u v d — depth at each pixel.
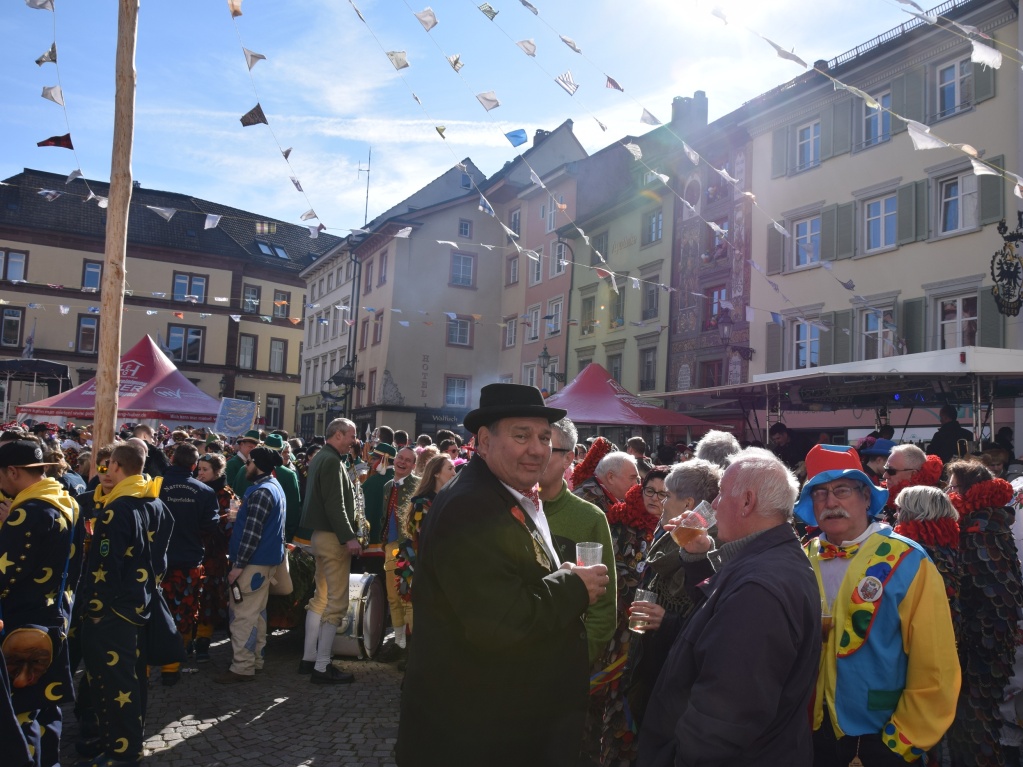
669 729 2.62
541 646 2.46
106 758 4.51
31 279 46.28
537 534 2.69
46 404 16.14
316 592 6.76
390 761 4.89
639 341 28.17
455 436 9.53
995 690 4.21
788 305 21.69
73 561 4.31
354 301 43.50
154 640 4.80
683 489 3.74
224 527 7.59
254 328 52.75
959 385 10.47
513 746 2.39
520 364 36.81
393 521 7.59
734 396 13.75
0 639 3.76
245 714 5.71
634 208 29.16
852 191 20.11
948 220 18.06
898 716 2.90
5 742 3.30
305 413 50.91
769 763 2.40
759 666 2.35
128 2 8.33
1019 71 16.33
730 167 24.31
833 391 12.13
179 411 16.00
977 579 4.27
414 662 2.53
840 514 3.18
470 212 39.78
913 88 18.66
